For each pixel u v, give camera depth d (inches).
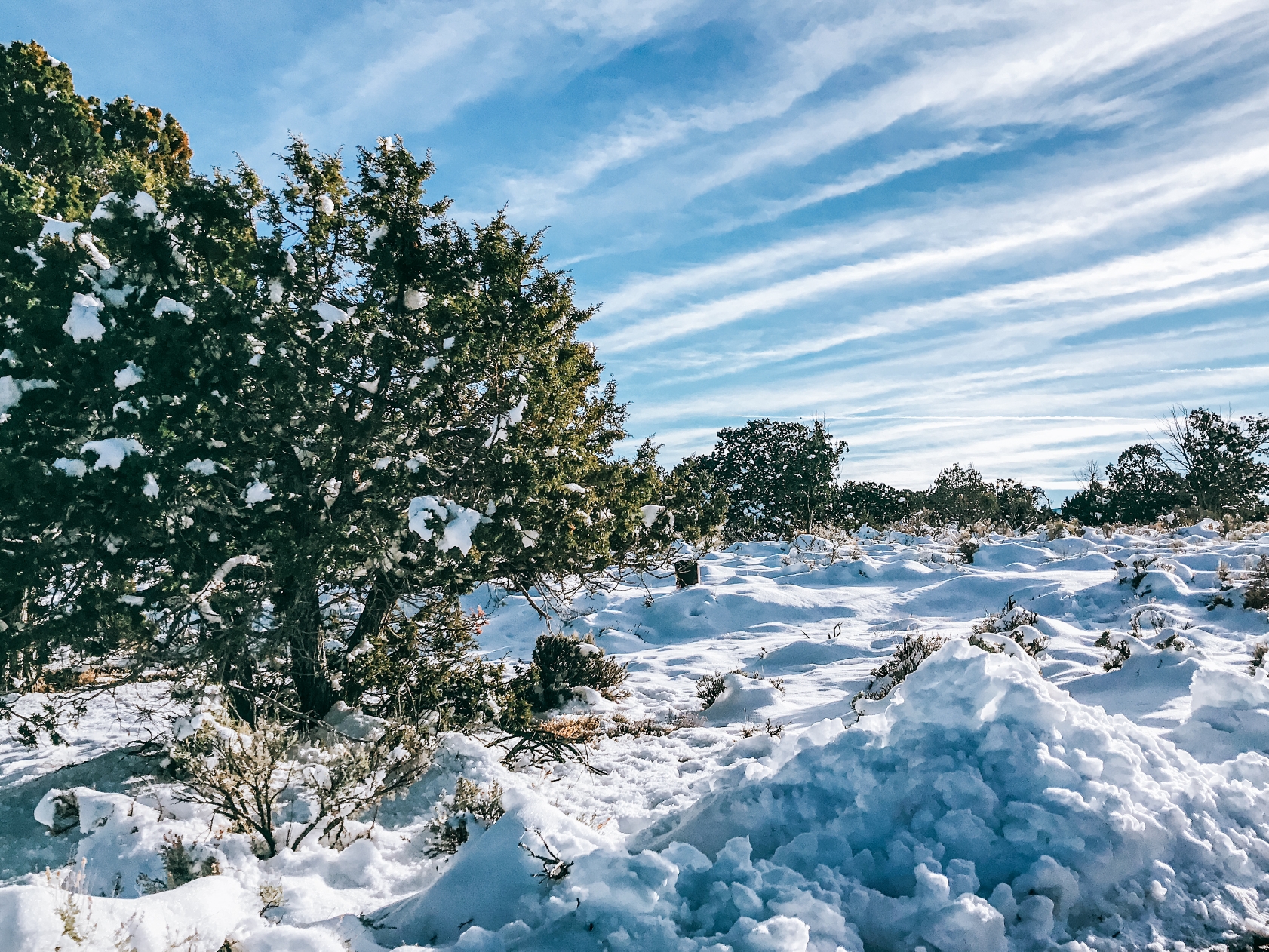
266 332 275.3
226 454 281.9
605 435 392.8
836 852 155.9
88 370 251.6
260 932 134.6
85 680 376.2
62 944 110.7
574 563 337.4
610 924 136.9
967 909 134.6
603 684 450.0
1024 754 169.9
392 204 302.7
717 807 173.2
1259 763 195.2
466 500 302.7
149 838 193.8
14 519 256.4
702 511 437.1
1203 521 962.1
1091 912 144.7
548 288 329.1
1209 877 156.4
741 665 512.7
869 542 1027.3
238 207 281.7
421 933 153.0
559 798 259.4
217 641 275.3
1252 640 433.4
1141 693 308.5
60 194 318.7
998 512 1285.7
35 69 482.3
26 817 249.9
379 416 301.6
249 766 204.8
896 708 196.5
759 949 127.6
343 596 329.1
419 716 312.8
